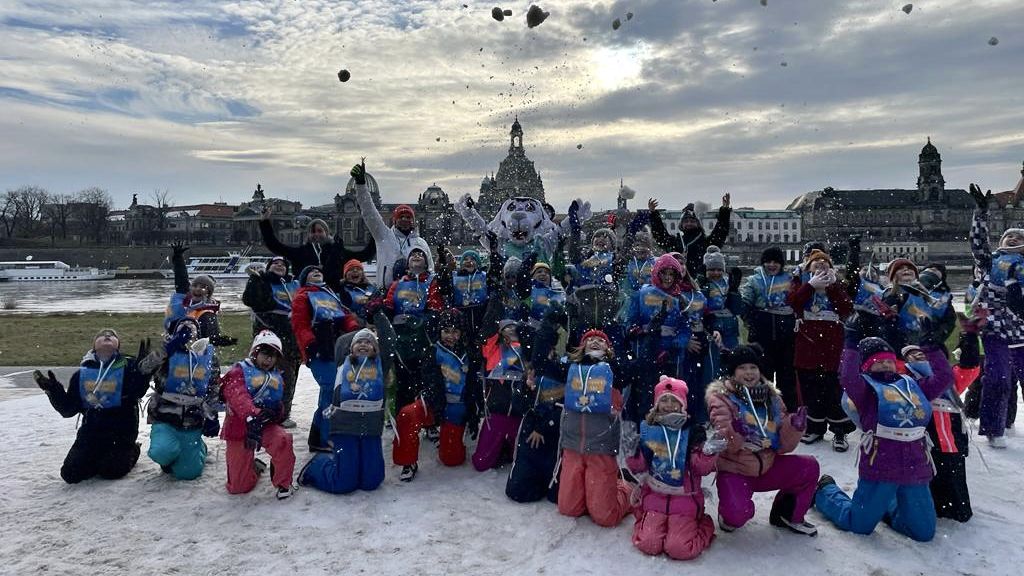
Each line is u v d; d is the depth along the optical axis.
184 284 8.84
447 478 7.11
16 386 12.57
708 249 8.61
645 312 7.66
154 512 6.19
